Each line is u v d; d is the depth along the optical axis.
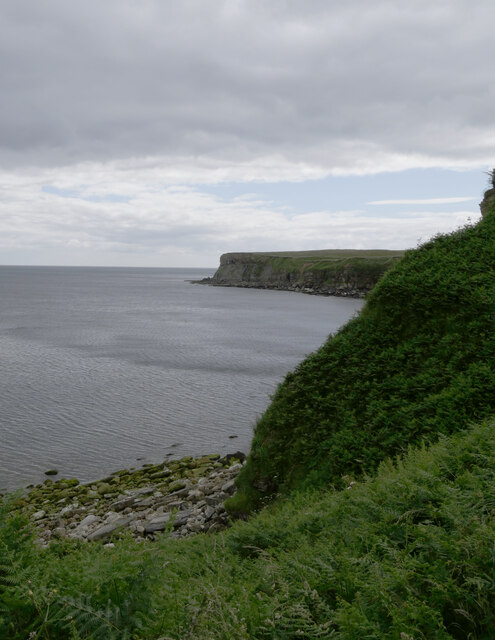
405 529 5.70
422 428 13.44
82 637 3.92
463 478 6.64
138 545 5.71
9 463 27.50
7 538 4.95
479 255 20.64
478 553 4.65
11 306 136.62
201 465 25.98
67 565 5.28
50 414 36.22
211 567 6.79
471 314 17.08
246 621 4.16
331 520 7.34
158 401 39.62
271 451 16.23
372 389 16.12
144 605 4.25
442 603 4.21
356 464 13.69
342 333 19.83
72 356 60.53
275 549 6.89
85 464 27.45
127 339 75.56
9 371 51.31
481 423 12.05
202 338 76.56
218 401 39.62
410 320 18.45
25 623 4.02
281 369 52.34
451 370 15.16
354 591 4.77
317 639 3.97
